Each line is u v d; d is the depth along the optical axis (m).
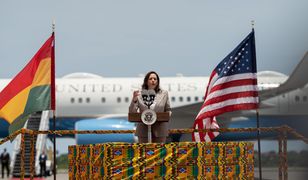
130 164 13.41
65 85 62.03
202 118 19.94
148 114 14.88
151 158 13.45
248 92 19.61
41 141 59.19
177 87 61.31
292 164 25.27
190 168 13.61
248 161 15.03
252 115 57.03
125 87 61.88
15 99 18.84
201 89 61.25
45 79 19.19
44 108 19.03
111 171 13.37
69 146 15.99
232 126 59.28
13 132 18.61
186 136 57.09
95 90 61.78
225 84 19.80
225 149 14.11
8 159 59.88
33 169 18.27
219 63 20.28
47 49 19.27
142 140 15.79
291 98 58.56
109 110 61.34
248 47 19.86
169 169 13.51
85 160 14.70
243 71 19.77
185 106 55.03
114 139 54.03
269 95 51.06
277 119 58.88
